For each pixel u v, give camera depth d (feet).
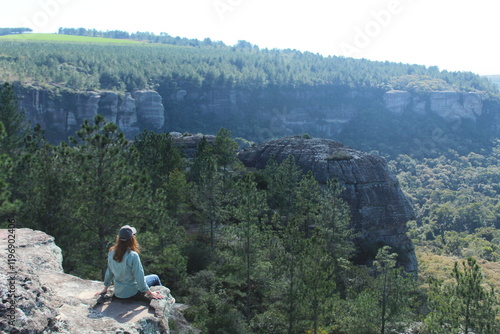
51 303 25.16
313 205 159.33
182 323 83.05
